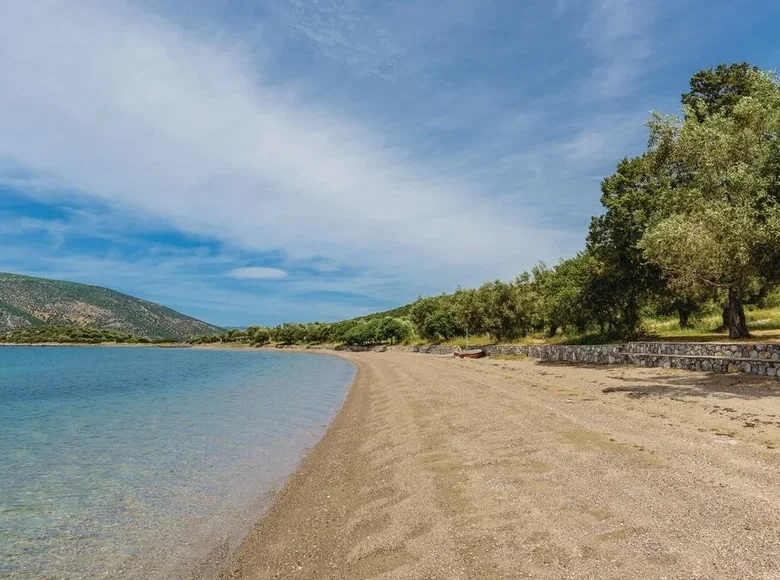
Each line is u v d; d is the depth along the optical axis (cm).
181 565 757
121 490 1180
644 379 2233
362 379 4003
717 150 2112
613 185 3431
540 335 5331
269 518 941
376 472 1156
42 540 880
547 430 1319
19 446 1783
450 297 8638
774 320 3472
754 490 774
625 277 3416
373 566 657
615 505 753
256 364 7894
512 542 661
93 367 7525
